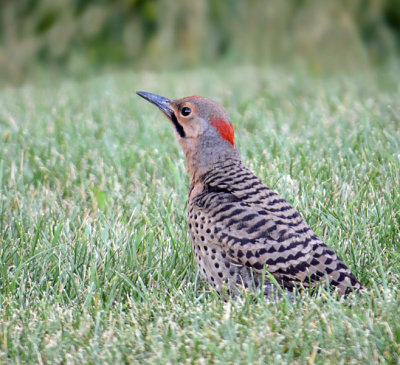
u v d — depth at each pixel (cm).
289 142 1812
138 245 1350
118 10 3728
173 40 3625
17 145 1977
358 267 1264
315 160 1706
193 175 1279
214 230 1145
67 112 2427
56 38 3753
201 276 1271
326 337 1026
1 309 1159
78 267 1311
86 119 2241
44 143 1995
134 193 1648
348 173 1617
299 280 1102
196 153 1270
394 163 1603
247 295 1103
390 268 1263
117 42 3712
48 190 1658
